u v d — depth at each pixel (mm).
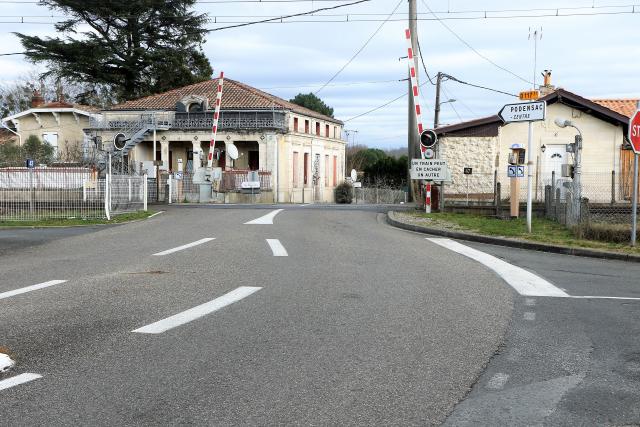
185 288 8289
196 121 46875
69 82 53562
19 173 19781
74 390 4551
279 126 46188
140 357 5316
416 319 6703
